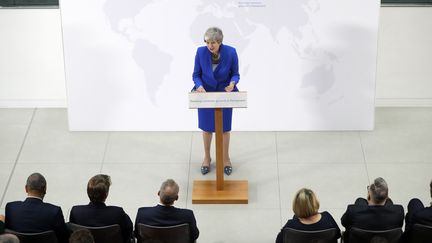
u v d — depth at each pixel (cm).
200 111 791
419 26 900
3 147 881
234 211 777
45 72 933
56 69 931
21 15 899
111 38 861
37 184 629
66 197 801
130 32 857
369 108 889
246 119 895
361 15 847
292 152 865
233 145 877
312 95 883
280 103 887
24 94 945
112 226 615
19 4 894
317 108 889
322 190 805
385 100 941
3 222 604
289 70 871
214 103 727
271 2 840
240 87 880
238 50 861
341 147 873
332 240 611
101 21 854
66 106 947
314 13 845
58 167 848
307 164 845
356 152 865
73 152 872
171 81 880
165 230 617
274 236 744
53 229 624
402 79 930
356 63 869
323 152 864
